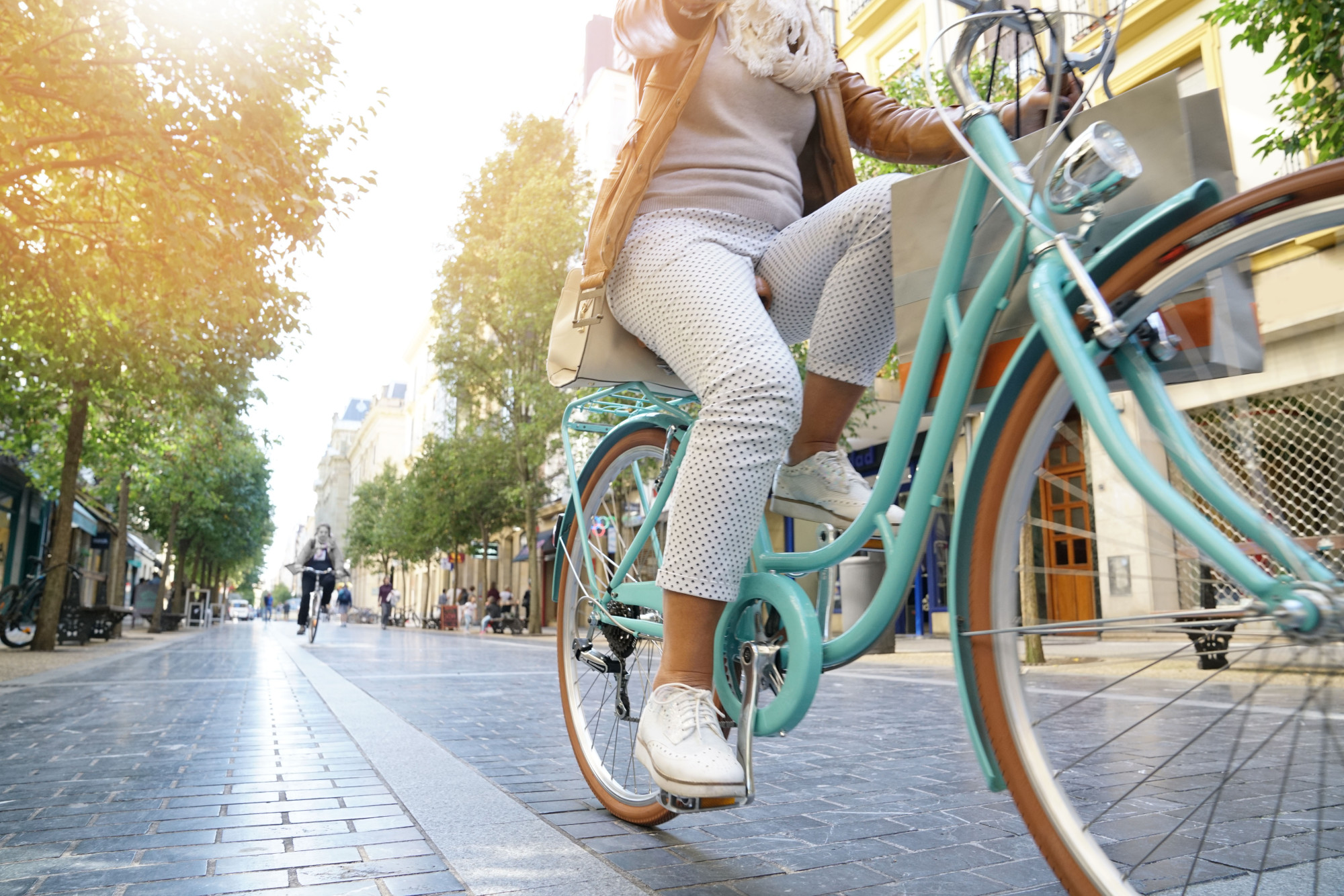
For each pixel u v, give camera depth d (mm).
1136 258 1099
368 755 3307
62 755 3355
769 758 3254
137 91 5914
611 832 2148
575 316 1946
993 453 1217
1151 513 1006
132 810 2426
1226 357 1020
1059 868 1108
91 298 7941
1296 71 5250
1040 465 1164
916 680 6738
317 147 6992
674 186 1813
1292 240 984
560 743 3633
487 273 22922
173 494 23625
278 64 6199
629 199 1770
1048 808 1123
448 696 5660
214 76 5957
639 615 2174
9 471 17625
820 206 2012
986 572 1206
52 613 11266
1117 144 1090
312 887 1741
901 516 1524
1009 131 1470
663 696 1642
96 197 7141
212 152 6141
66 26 5613
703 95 1823
